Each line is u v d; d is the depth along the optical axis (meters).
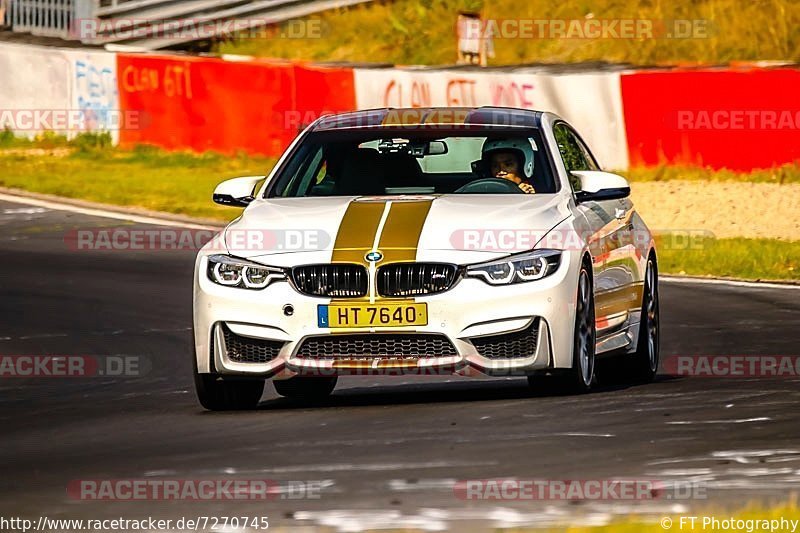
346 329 27.16
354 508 18.41
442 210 28.41
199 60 86.44
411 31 114.50
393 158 31.05
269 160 86.50
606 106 83.81
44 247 60.16
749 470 20.39
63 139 87.56
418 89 87.31
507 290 27.14
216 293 27.94
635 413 26.08
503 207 28.67
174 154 86.44
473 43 103.75
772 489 18.97
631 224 33.59
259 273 27.73
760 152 80.56
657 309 34.94
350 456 22.38
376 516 17.88
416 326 27.03
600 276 29.95
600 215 31.14
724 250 61.34
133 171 82.38
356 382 35.16
